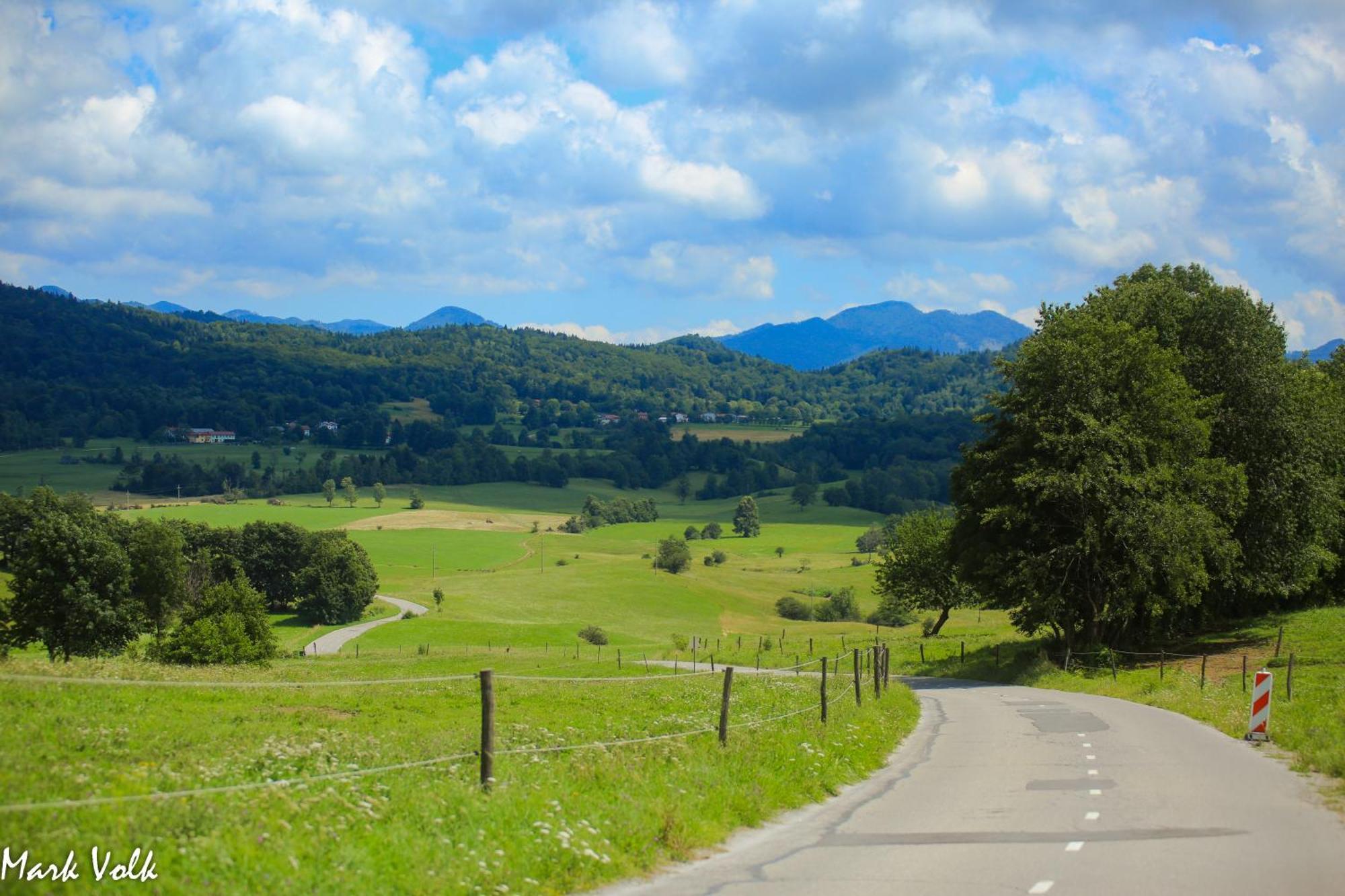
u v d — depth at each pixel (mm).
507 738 17938
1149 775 16094
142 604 70688
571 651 88562
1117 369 44000
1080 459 42812
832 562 174625
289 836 9375
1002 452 45656
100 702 19422
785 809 14133
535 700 29219
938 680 47312
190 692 24047
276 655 59281
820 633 108312
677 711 25672
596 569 157875
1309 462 48500
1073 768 17172
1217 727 22406
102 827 8844
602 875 10125
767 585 152125
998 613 121125
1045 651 47375
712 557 173750
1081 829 12258
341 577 117000
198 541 125000
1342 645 40719
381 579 149625
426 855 9609
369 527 194125
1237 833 11797
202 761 13391
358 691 30062
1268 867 10234
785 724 19969
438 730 20625
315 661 60406
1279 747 18969
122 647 64375
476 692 31766
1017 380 46250
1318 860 10508
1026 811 13562
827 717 21266
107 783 10773
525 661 67000
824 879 10195
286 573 126062
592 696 30656
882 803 14461
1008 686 40906
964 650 58875
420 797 11352
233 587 54000
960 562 48531
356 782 12039
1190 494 43844
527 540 190375
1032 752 19250
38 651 67125
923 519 75625
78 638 63219
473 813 10953
